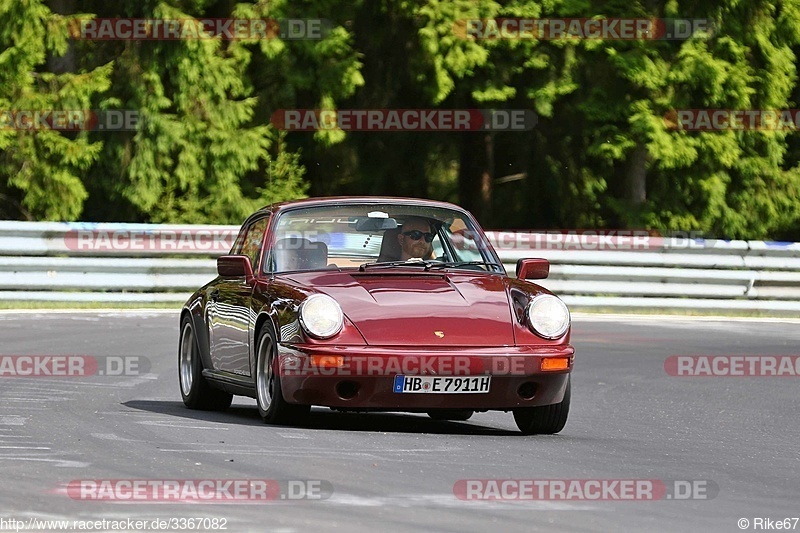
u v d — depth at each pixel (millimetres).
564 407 25609
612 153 70312
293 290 25625
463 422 28500
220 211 66750
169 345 42531
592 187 79250
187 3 67312
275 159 70188
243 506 17250
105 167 67312
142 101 65312
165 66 65562
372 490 18547
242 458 21172
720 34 71062
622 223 74188
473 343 24625
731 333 50938
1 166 65250
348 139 76938
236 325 27516
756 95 72750
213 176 66812
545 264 28422
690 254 60719
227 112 66625
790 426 28547
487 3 67250
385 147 78000
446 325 24844
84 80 64688
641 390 35062
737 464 22406
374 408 24469
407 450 22500
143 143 65688
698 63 69000
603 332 50312
